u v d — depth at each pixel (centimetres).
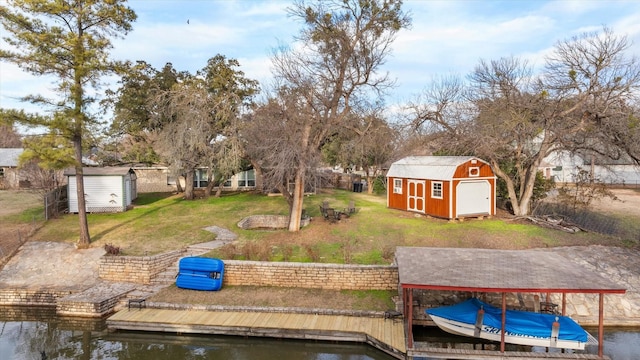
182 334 1392
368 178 3919
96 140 2492
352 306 1512
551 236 2056
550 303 1457
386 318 1440
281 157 1989
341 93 2194
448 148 2594
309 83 2086
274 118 2103
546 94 2119
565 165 4488
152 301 1553
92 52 1853
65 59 1906
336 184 4569
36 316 1582
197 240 2127
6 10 1723
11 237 2183
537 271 1247
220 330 1370
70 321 1514
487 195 2464
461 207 2391
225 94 2594
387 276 1648
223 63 3072
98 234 2223
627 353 1254
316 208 2883
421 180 2573
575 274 1224
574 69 2158
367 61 2138
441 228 2216
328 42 2086
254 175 4019
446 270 1266
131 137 3631
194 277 1664
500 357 1175
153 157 3422
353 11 2091
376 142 2698
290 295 1606
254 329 1358
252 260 1778
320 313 1473
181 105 2606
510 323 1281
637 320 1445
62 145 1870
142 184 3978
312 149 2158
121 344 1358
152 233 2248
